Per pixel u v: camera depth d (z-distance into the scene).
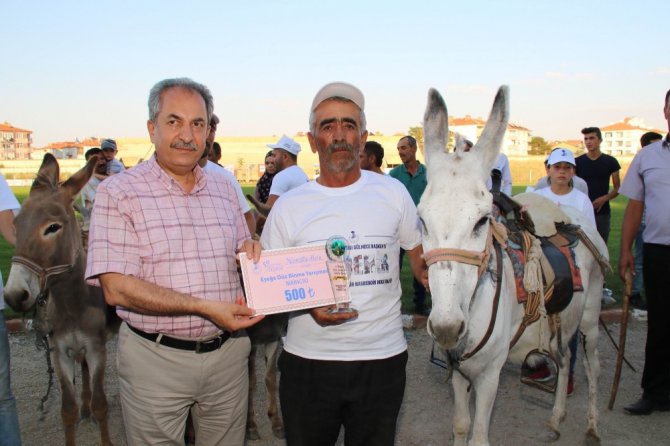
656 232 4.70
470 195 2.81
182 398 2.65
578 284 3.98
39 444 4.51
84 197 7.68
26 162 72.88
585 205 5.46
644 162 4.77
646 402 4.94
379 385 2.64
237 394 2.84
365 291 2.65
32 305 3.66
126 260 2.48
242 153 83.12
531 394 5.46
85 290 4.07
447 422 4.84
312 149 2.92
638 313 7.84
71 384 4.12
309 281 2.59
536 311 3.61
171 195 2.61
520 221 3.82
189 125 2.56
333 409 2.66
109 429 4.79
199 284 2.60
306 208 2.76
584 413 5.04
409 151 8.19
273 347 4.79
